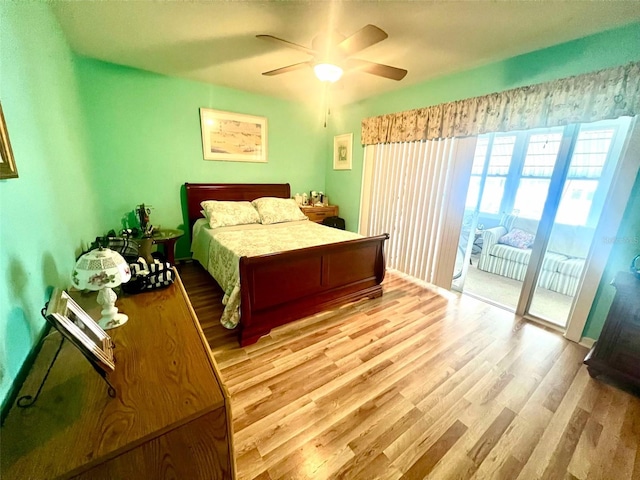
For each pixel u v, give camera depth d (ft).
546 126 6.96
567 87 6.48
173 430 2.26
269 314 6.82
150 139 10.14
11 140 3.08
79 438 2.05
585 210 8.91
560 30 6.01
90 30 6.52
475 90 8.35
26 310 2.89
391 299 9.28
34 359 2.87
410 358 6.23
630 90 5.67
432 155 9.85
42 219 3.76
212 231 9.78
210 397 2.49
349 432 4.39
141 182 10.31
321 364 5.96
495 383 5.53
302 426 4.48
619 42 5.79
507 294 9.95
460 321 7.93
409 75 8.96
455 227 9.46
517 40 6.54
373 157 12.28
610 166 7.92
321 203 14.66
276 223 11.48
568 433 4.45
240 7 5.52
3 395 2.29
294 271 7.00
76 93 7.57
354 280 8.56
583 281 6.76
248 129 12.18
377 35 5.00
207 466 2.55
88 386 2.54
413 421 4.61
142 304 4.14
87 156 8.13
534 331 7.47
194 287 9.62
